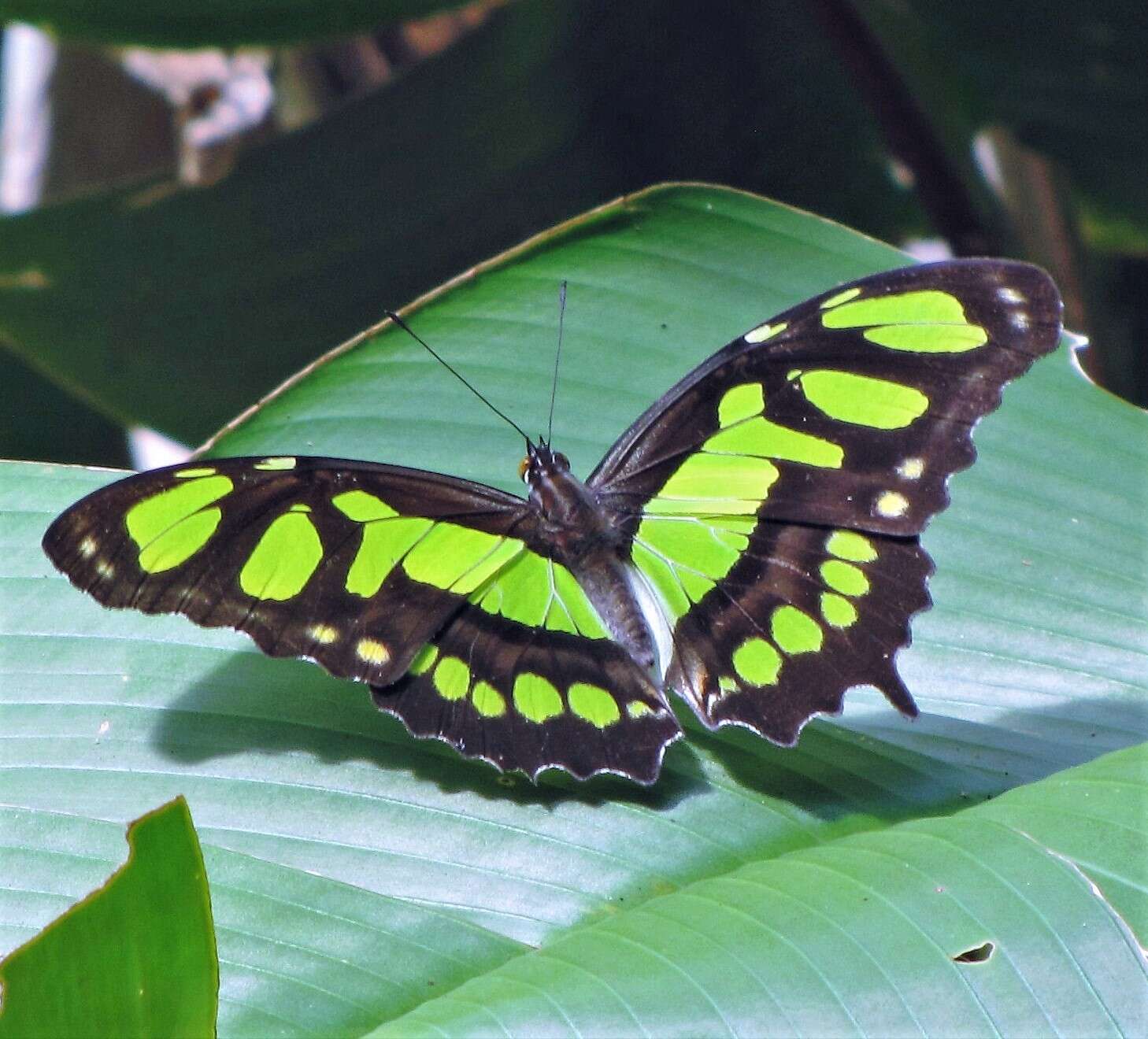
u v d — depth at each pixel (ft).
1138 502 3.67
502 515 3.63
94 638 3.64
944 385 3.60
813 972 3.52
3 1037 3.47
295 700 3.62
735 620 3.62
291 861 3.58
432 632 3.61
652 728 3.60
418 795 3.60
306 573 3.61
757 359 3.63
